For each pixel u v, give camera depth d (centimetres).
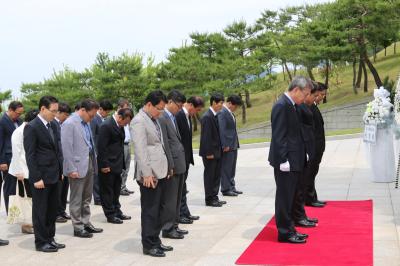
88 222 718
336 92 4088
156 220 596
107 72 4112
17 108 809
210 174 872
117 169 775
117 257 592
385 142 1030
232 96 943
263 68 3988
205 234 682
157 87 4150
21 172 702
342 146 1861
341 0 3170
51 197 636
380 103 1025
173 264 555
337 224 698
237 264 540
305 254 562
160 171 588
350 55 3338
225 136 934
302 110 675
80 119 708
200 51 4294
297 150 614
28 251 634
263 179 1187
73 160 687
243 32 4194
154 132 594
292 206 638
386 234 632
